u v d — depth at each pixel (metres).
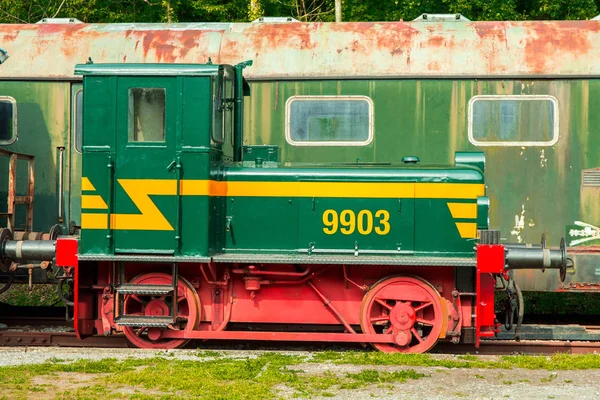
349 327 8.01
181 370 6.67
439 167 8.17
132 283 7.93
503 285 8.32
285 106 9.95
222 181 8.10
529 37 9.92
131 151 7.74
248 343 8.79
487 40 9.93
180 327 8.12
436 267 7.99
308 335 7.80
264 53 10.04
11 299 13.12
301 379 6.44
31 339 8.71
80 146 10.16
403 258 7.80
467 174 7.96
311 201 8.06
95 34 10.37
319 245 8.06
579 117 9.73
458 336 7.86
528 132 9.77
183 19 19.72
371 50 9.96
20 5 18.61
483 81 9.80
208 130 7.69
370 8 18.75
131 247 7.73
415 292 7.88
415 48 9.93
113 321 7.79
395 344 7.92
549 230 9.74
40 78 10.18
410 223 7.98
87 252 7.75
